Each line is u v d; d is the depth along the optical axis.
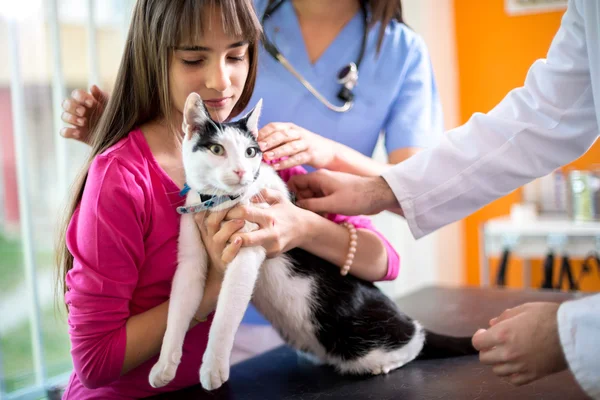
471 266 3.23
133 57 0.98
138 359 0.93
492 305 1.58
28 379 1.81
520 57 3.04
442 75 2.92
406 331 1.14
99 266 0.89
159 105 1.01
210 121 0.94
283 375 1.11
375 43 1.47
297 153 1.16
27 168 1.67
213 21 0.88
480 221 3.17
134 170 0.93
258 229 0.97
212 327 0.91
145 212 0.94
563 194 2.81
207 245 0.97
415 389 0.99
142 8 0.94
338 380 1.07
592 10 0.89
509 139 1.11
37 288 1.67
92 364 0.90
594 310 0.73
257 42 1.03
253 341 1.50
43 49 3.73
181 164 1.03
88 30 1.73
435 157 1.15
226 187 0.93
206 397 1.00
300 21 1.48
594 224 2.54
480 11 3.08
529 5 2.96
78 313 0.90
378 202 1.14
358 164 1.28
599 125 0.90
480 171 1.12
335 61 1.47
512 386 0.98
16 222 4.38
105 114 1.01
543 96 1.08
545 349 0.77
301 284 1.12
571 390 0.95
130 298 0.94
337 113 1.47
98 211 0.89
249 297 0.95
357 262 1.15
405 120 1.48
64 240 0.99
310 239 1.06
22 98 1.67
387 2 1.42
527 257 2.87
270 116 1.49
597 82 0.89
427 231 1.17
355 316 1.12
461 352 1.17
